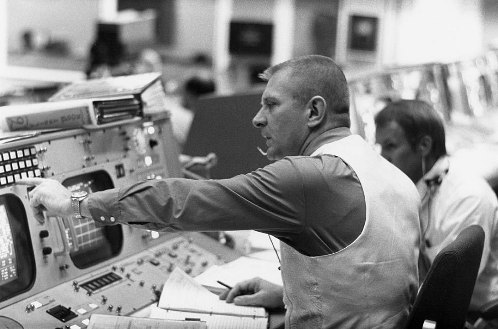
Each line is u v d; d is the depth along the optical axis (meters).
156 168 2.32
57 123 2.00
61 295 1.87
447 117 4.50
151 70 5.91
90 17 9.60
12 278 1.81
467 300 1.82
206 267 2.18
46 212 1.77
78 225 2.01
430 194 2.38
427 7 7.44
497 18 7.24
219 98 2.93
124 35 5.57
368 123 3.40
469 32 7.36
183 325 1.71
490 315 2.31
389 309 1.68
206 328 1.71
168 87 6.48
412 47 7.55
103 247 2.08
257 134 2.83
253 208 1.52
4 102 4.92
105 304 1.88
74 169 2.02
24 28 9.30
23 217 1.86
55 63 9.24
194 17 9.51
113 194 1.55
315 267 1.63
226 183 1.52
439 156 2.37
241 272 2.15
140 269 2.08
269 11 9.28
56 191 1.65
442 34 7.45
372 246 1.62
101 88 2.29
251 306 1.90
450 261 1.68
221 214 1.51
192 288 1.96
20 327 1.71
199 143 2.96
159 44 9.46
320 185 1.56
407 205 1.74
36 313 1.77
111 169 2.14
